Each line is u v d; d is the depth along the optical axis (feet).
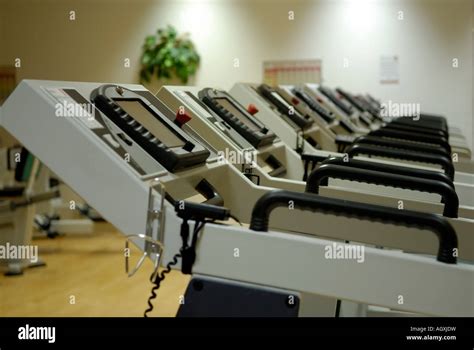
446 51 29.40
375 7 29.94
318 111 15.11
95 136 4.51
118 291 15.14
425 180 5.66
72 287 15.51
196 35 31.65
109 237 21.84
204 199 6.56
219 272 4.21
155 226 4.33
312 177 5.50
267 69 31.22
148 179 4.57
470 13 28.94
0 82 30.89
